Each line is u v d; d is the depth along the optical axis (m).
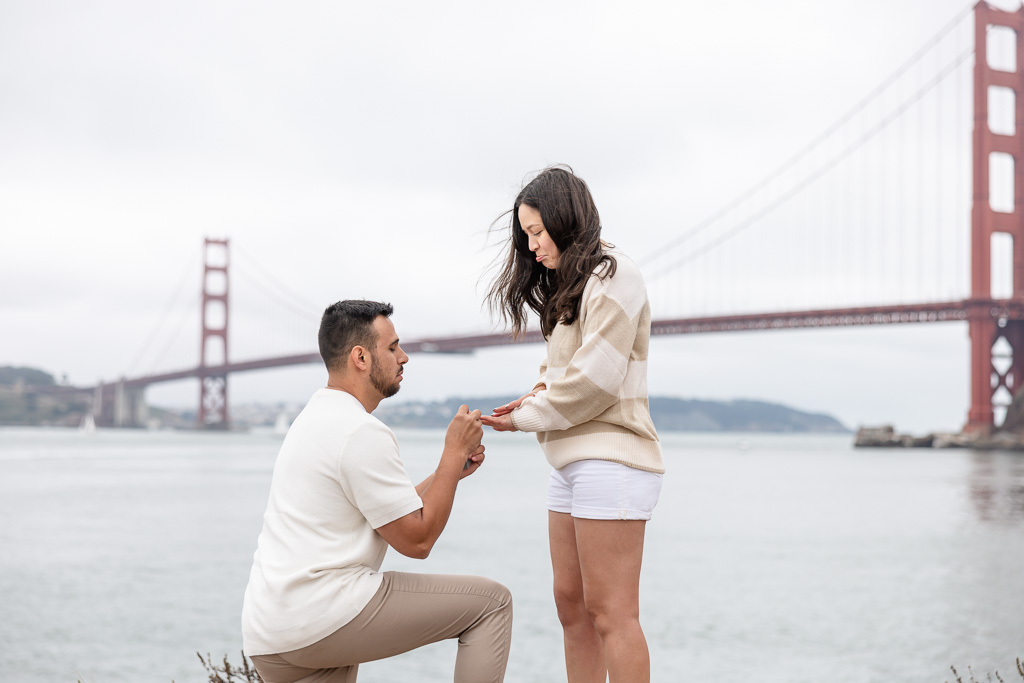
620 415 1.98
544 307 2.15
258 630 1.86
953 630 10.90
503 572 15.09
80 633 10.70
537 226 2.04
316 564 1.83
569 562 2.15
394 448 1.89
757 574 15.38
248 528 22.09
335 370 1.97
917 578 14.83
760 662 9.45
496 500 31.31
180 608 12.27
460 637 2.00
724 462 65.38
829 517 25.22
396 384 2.00
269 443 95.56
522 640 10.13
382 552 1.94
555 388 1.95
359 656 1.88
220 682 2.83
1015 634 10.64
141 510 26.25
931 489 34.94
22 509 26.36
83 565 16.17
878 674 8.91
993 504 28.30
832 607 12.43
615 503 1.96
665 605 12.62
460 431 1.98
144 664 9.23
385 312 2.00
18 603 12.55
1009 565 16.11
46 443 92.56
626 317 1.94
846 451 89.50
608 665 1.98
